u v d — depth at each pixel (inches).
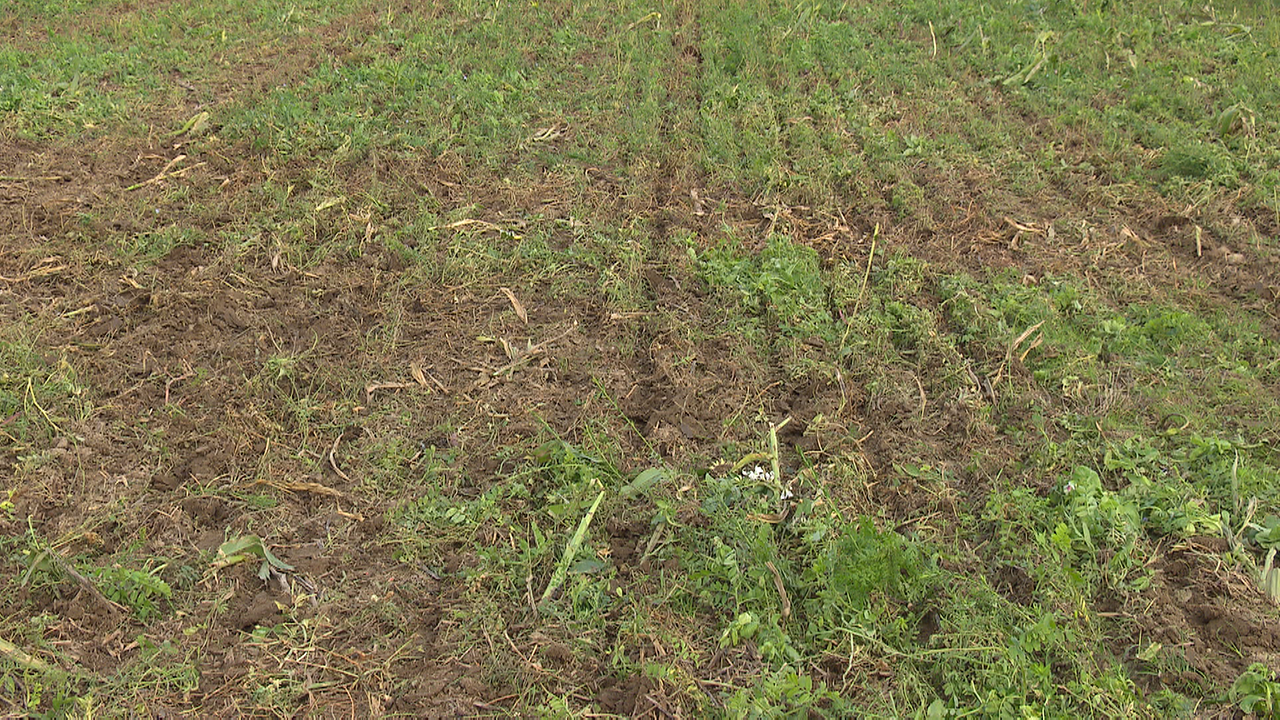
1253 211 220.2
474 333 181.6
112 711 116.2
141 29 287.3
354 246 202.1
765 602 130.0
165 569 134.6
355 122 244.7
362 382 167.8
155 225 205.9
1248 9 317.7
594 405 165.0
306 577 135.0
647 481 147.6
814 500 144.9
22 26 290.2
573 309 189.3
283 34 293.0
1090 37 298.8
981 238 210.5
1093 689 117.1
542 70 277.1
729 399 167.5
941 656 122.8
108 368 168.4
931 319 182.7
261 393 165.0
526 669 122.8
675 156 236.5
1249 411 164.4
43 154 228.2
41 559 132.0
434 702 119.5
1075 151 243.3
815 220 217.2
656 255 205.9
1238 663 124.3
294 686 120.6
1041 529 141.6
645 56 286.8
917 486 150.6
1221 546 139.7
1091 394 168.2
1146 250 208.2
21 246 197.2
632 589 133.6
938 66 287.1
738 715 114.4
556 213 216.1
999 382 170.6
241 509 144.9
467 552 138.6
